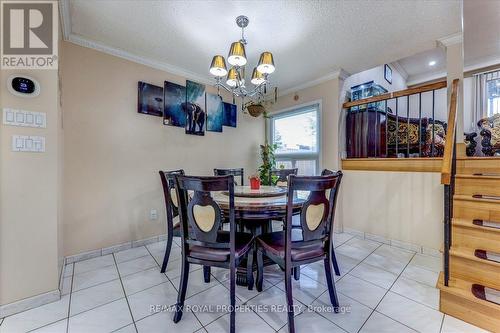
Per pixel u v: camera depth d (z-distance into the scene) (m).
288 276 1.45
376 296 1.78
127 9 2.04
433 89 2.64
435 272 2.17
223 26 2.29
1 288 1.52
